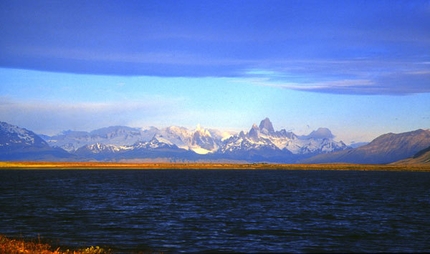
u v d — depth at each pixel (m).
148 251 49.47
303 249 51.59
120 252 48.56
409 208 93.75
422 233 61.97
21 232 60.28
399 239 57.72
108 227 64.94
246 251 50.25
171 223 69.31
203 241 55.34
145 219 73.50
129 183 185.00
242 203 102.12
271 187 166.00
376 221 73.38
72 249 48.53
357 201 109.88
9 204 95.00
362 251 50.88
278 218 76.06
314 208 92.56
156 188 154.75
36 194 123.06
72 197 114.25
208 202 104.00
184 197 117.69
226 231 62.44
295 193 135.75
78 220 71.75
